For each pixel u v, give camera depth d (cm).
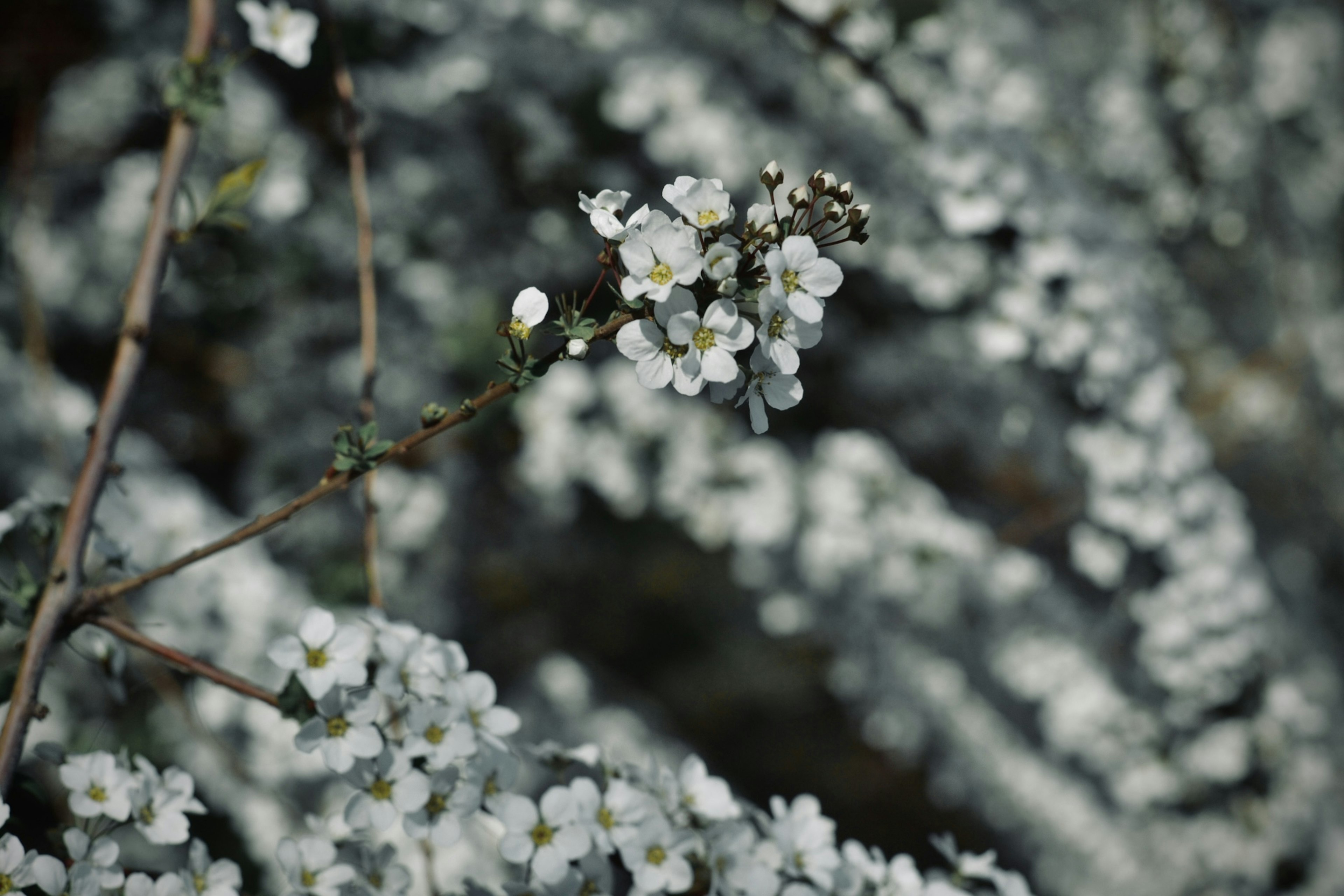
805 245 25
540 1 55
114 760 27
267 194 53
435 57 56
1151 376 54
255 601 43
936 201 51
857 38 50
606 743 67
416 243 61
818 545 57
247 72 55
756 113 56
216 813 45
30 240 54
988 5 64
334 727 27
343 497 61
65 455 47
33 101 51
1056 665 62
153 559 43
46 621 27
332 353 63
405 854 42
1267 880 58
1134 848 64
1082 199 56
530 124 56
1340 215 100
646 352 25
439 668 28
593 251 63
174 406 63
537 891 27
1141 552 57
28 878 26
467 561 68
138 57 55
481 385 60
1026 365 58
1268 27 93
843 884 29
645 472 62
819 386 64
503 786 27
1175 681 56
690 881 27
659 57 55
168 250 29
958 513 65
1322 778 59
